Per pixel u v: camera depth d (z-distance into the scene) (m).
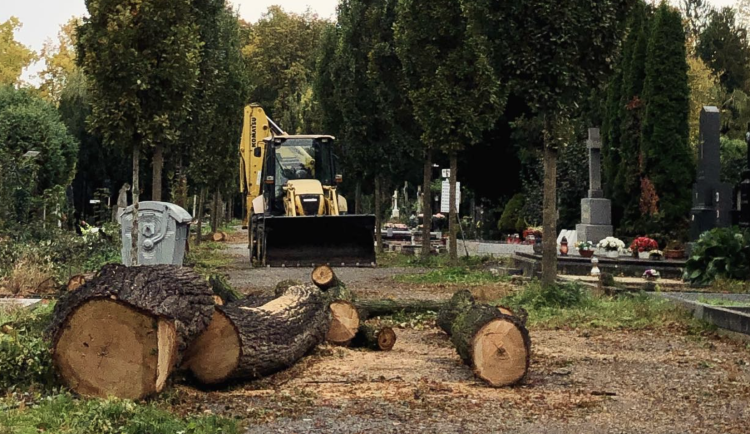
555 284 16.97
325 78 37.47
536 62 16.92
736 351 12.63
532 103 17.33
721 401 9.42
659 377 10.70
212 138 39.41
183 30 18.45
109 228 24.30
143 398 8.44
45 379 8.63
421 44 26.27
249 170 35.97
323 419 8.27
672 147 31.66
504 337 9.92
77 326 8.45
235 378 9.61
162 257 19.98
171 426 7.55
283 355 10.19
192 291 8.92
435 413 8.61
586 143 37.44
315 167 30.28
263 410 8.53
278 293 12.19
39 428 7.33
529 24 16.88
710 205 28.05
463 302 12.80
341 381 10.02
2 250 18.92
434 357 11.88
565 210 38.94
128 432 7.35
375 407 8.77
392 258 32.28
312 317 11.28
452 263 27.30
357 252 26.08
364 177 35.72
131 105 18.14
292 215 28.17
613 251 27.66
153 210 20.00
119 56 17.86
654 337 13.84
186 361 9.44
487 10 17.02
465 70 25.97
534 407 8.97
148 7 18.06
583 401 9.26
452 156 27.12
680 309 15.63
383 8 33.16
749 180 23.80
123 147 18.75
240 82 40.72
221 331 9.46
